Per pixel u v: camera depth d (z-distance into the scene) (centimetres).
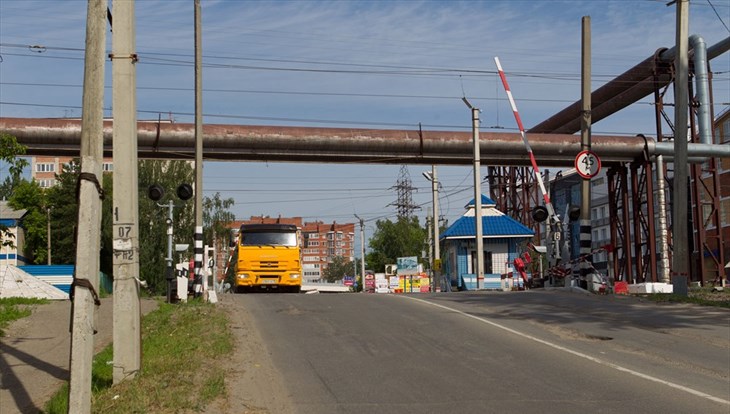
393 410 871
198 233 2216
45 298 2253
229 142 3309
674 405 896
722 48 3256
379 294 2450
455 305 1983
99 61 847
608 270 3569
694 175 3456
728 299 2200
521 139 3641
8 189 7225
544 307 1945
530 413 855
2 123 3045
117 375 957
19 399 923
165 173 6141
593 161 2500
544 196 2792
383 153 3512
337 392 963
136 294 970
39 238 5378
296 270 3250
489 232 4581
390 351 1263
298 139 3369
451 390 975
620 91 3825
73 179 5525
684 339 1412
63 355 1211
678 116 2378
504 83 2856
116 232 964
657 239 3759
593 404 900
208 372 1011
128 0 976
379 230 9906
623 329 1540
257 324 1578
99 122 845
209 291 2120
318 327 1535
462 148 3606
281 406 888
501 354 1239
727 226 5725
